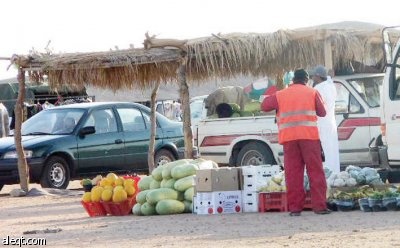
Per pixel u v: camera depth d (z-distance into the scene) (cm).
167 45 2155
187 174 1708
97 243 1323
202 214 1658
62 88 2375
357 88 2172
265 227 1402
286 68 2161
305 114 1543
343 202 1573
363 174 1645
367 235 1248
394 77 1806
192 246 1226
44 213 1875
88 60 2236
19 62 2314
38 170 2389
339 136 2164
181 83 2138
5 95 3959
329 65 2102
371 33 2117
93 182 1947
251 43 2116
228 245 1214
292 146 1544
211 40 2134
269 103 1571
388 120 1809
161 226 1495
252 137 2325
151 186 1731
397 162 1806
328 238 1233
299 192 1542
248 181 1662
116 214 1742
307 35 2109
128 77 2277
